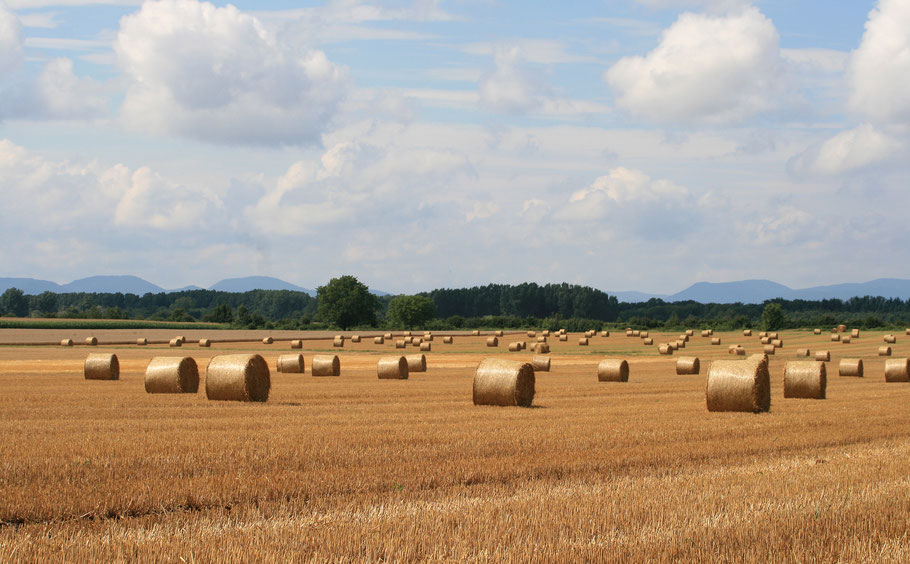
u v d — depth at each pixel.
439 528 10.16
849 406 27.77
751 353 74.56
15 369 45.97
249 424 19.97
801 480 13.48
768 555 9.28
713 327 148.75
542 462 14.91
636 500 11.80
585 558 9.05
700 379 43.94
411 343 90.94
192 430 18.62
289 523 10.33
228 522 10.40
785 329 129.88
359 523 10.32
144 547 9.09
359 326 170.88
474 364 58.44
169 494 11.67
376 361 58.88
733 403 24.89
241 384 26.22
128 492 11.72
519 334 123.75
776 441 18.30
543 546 9.48
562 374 48.28
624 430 19.61
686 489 12.66
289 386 34.94
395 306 177.88
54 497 11.36
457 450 16.11
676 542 9.66
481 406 26.41
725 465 15.38
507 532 10.05
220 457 14.64
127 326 127.75
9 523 10.34
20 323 117.25
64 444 15.74
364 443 16.66
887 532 10.31
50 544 9.20
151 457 14.46
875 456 16.34
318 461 14.66
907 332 100.56
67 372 43.28
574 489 12.74
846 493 12.34
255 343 91.12
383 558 9.02
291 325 166.50
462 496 12.24
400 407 25.62
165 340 90.25
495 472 13.94
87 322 123.56
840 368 48.03
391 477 13.34
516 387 26.16
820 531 10.30
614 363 41.50
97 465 13.66
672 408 26.28
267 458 14.69
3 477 12.69
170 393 29.09
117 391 30.11
